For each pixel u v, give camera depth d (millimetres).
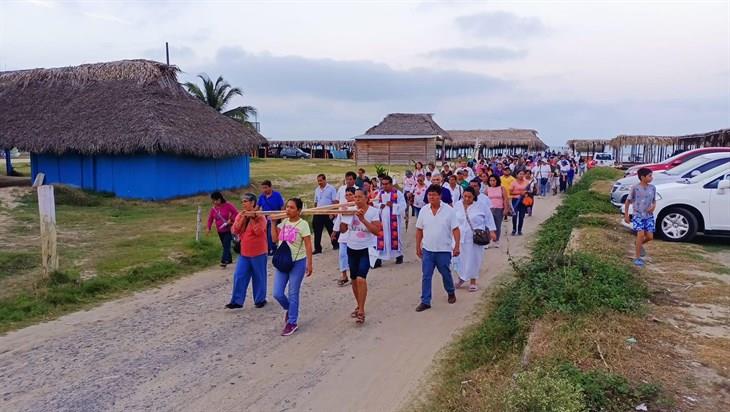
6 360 5996
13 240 12586
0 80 25469
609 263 8172
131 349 6340
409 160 50188
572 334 5375
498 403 4418
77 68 24594
